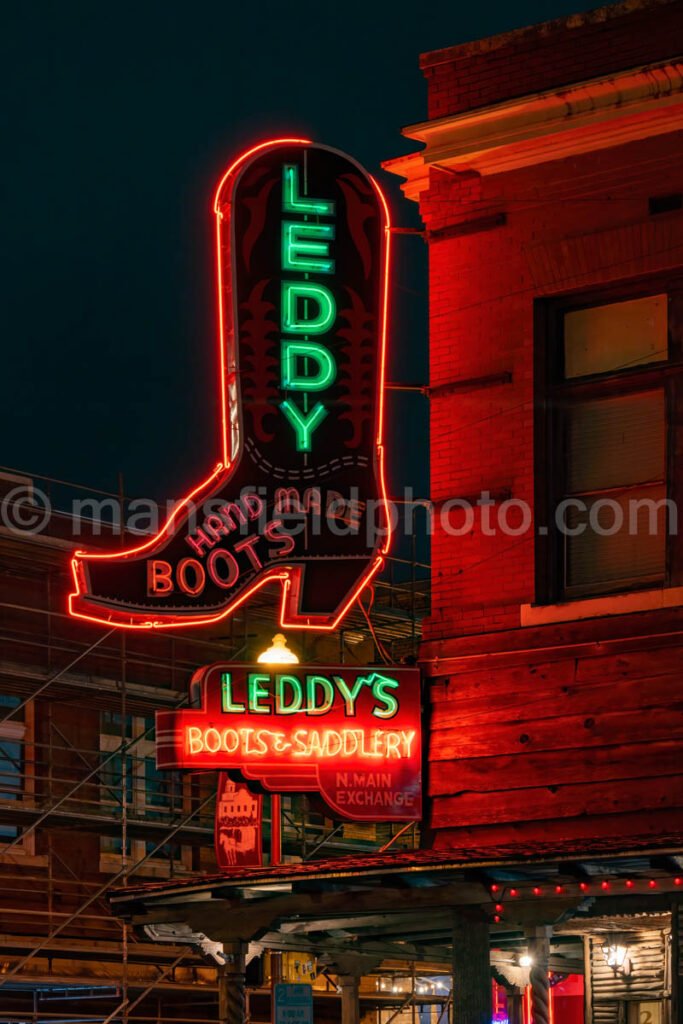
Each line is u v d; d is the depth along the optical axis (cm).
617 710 1689
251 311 1848
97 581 1797
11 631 3300
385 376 1859
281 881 1497
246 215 1864
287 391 1839
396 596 3881
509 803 1736
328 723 1777
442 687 1805
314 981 3744
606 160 1784
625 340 1783
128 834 3397
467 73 1880
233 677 1772
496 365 1834
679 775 1639
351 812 1761
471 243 1866
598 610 1723
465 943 1502
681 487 1716
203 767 1747
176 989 3384
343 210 1878
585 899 1534
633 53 1780
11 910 3073
